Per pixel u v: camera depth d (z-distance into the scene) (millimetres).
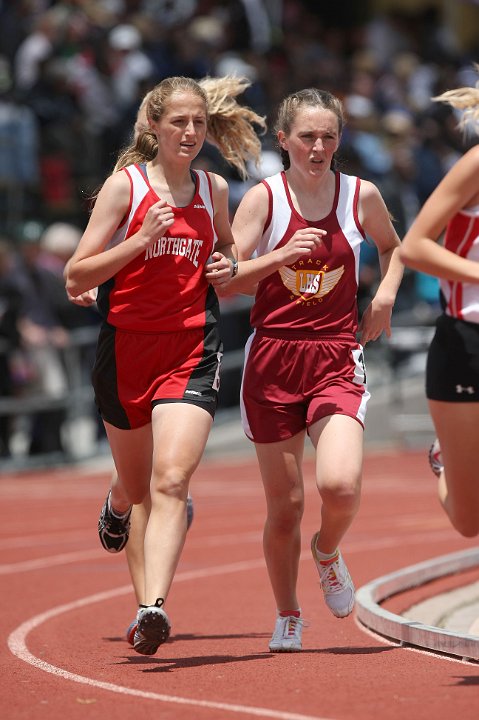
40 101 60062
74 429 53906
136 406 19688
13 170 58312
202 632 22609
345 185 20266
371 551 32188
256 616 24234
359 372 20125
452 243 17359
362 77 73000
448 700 16203
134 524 21172
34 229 53219
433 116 71062
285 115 19875
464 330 17312
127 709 16234
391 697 16547
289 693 17000
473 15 93062
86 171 60812
